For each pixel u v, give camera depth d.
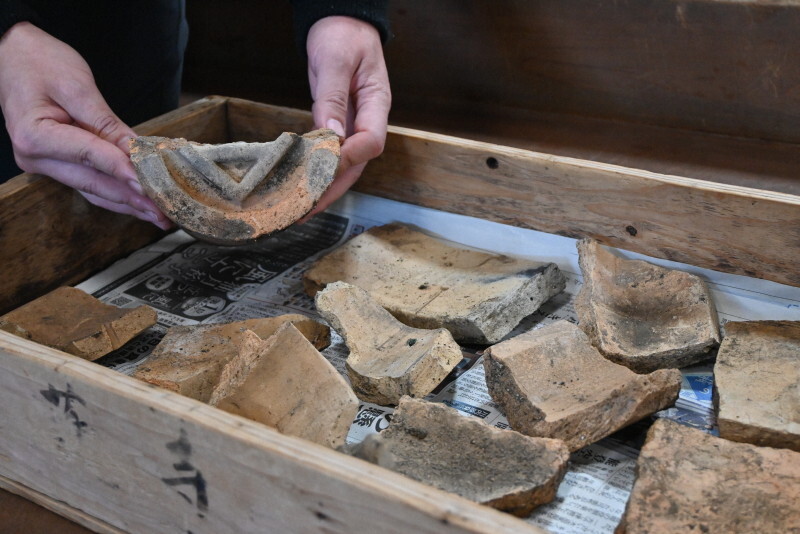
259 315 1.46
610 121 1.92
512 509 1.00
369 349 1.31
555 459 1.02
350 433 1.17
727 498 0.96
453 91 2.07
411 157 1.58
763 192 1.29
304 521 0.90
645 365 1.25
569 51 1.88
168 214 1.29
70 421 1.04
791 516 0.93
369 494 0.82
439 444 1.07
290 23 2.20
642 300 1.36
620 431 1.16
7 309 1.45
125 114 1.91
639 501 0.97
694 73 1.77
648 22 1.76
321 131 1.38
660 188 1.35
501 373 1.18
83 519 1.11
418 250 1.56
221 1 2.26
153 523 1.05
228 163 1.34
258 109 1.74
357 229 1.69
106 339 1.33
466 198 1.57
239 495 0.93
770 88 1.71
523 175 1.48
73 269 1.55
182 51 2.00
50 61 1.41
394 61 2.10
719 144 1.79
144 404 0.94
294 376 1.11
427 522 0.80
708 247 1.36
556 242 1.50
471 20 1.95
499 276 1.43
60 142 1.34
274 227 1.29
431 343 1.24
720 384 1.15
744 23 1.66
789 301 1.32
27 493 1.17
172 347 1.33
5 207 1.40
